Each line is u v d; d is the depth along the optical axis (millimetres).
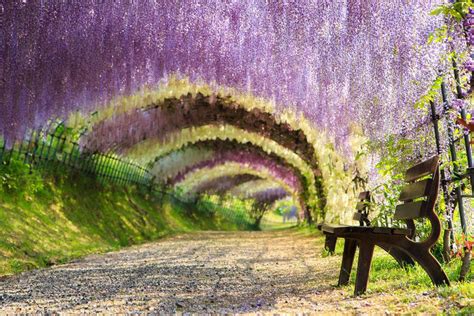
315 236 14984
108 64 8234
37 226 10180
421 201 3648
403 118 5492
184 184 28172
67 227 11688
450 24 4355
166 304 4039
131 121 15688
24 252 8188
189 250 11281
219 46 8133
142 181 22031
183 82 10742
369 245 3855
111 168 17906
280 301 3916
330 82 7250
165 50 8188
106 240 12797
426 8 5035
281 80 8898
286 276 5816
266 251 10555
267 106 10352
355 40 6023
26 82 8227
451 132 4637
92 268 7562
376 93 5738
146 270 7047
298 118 9992
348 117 8422
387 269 5023
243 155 25766
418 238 5277
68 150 14938
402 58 5305
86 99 9258
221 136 19109
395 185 5734
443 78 4637
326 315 3061
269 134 16641
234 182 32375
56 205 12602
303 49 6910
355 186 10383
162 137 18141
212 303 4051
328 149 11648
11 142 9398
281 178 26406
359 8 5949
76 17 7598
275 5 6828
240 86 9008
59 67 8172
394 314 2887
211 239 16562
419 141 5328
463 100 4379
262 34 7852
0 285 5855
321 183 16625
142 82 8984
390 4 5523
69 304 4297
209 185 31031
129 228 15875
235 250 11117
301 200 24359
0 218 9062
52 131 13703
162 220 21359
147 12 7883
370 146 6262
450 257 4543
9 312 3947
